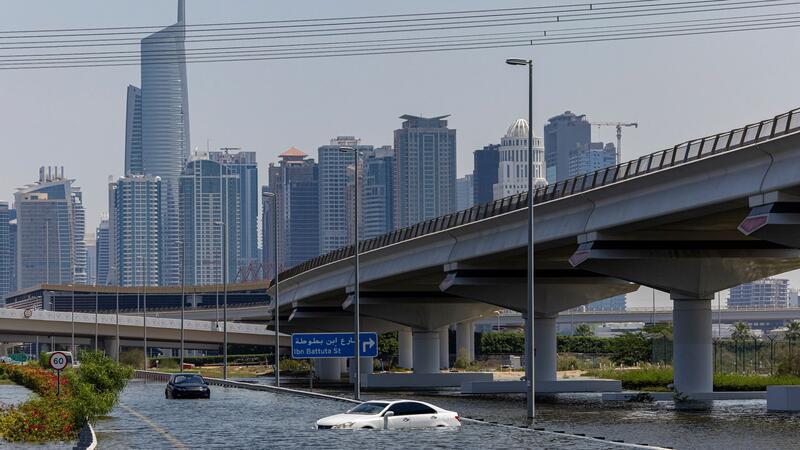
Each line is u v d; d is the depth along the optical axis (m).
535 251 173.62
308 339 190.38
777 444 91.50
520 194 165.38
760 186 114.19
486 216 174.88
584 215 149.12
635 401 160.12
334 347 191.12
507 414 133.50
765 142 110.69
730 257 149.00
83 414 110.75
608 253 145.88
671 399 160.50
